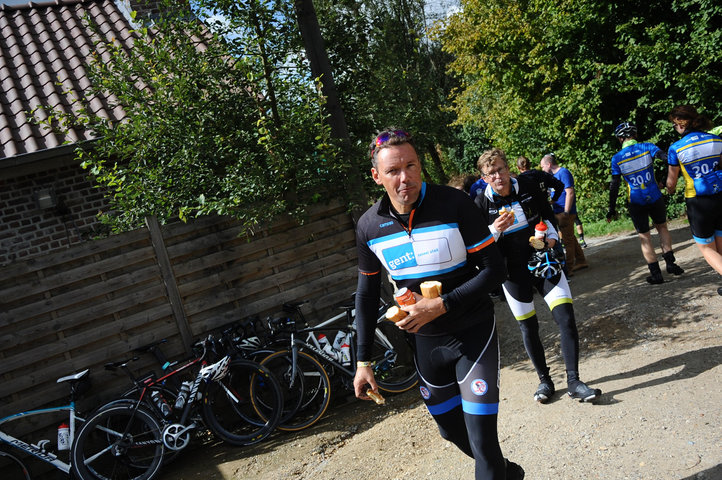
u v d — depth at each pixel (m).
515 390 4.41
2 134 6.71
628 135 5.91
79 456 4.52
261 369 5.11
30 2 9.23
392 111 7.34
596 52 11.20
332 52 6.59
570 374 3.71
